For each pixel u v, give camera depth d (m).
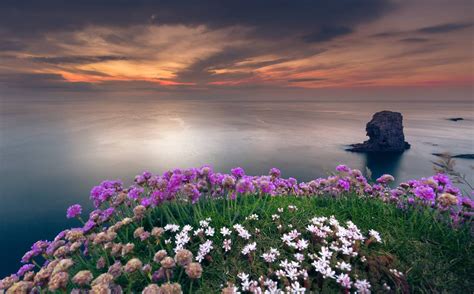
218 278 4.69
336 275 4.36
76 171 142.00
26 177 130.88
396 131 175.88
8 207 95.88
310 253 5.06
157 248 5.66
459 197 6.03
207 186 7.37
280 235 5.65
